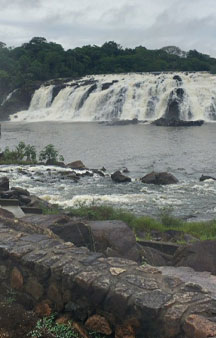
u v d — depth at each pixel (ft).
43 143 143.64
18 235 19.29
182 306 12.89
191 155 118.11
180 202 64.39
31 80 306.35
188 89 246.47
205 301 13.11
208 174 91.56
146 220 44.86
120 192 70.79
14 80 302.66
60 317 15.61
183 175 89.86
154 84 254.68
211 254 26.03
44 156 101.76
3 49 368.07
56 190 70.95
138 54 365.20
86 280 14.65
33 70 320.29
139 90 252.62
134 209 59.21
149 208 60.03
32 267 16.38
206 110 236.84
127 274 14.98
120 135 168.14
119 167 100.68
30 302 16.66
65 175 83.71
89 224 29.50
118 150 128.06
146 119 239.09
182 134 170.09
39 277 16.16
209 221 50.08
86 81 280.51
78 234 27.78
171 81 253.65
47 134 173.27
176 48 516.73
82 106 258.98
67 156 117.60
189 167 100.32
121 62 349.61
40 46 382.63
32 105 280.72
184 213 58.13
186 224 47.34
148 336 13.19
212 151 125.29
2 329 14.97
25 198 52.49
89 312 14.71
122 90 252.01
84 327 14.82
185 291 13.78
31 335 14.80
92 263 15.96
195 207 61.41
